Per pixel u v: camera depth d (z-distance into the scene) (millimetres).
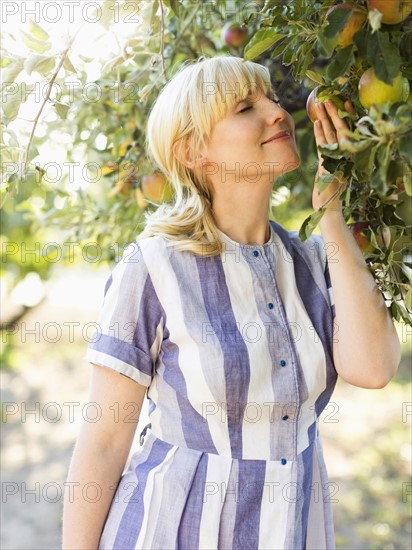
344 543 3582
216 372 1258
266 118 1328
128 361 1301
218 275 1324
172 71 2043
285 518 1267
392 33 1025
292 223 3234
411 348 6602
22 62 1509
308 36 1168
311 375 1312
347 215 1291
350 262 1300
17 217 3727
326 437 5086
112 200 2404
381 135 953
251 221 1386
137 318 1311
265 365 1278
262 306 1323
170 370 1310
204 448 1288
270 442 1282
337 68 1030
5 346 7043
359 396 5918
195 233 1353
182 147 1378
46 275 4031
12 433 5562
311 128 2059
